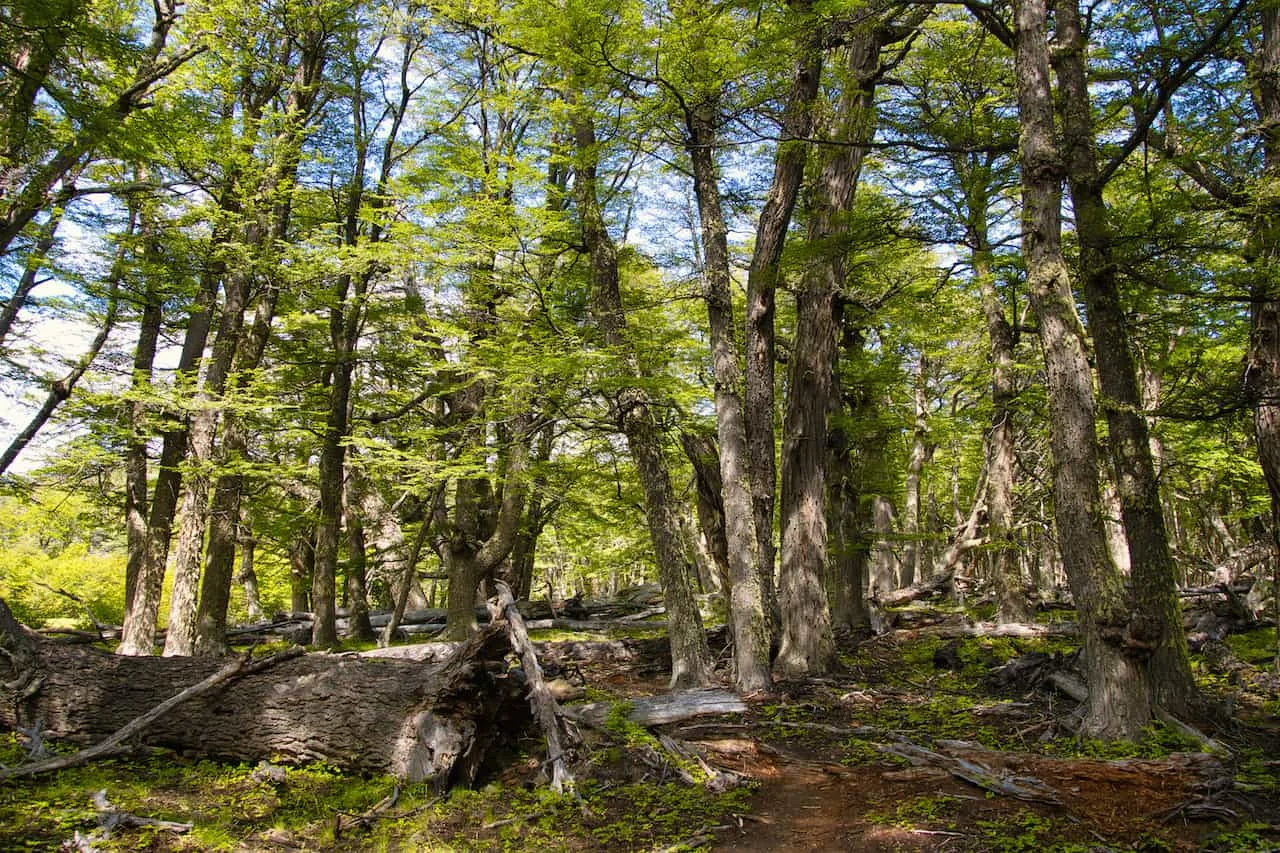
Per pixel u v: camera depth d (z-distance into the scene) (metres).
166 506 13.04
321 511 14.94
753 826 5.16
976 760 5.88
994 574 15.24
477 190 13.02
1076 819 4.91
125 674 6.62
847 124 9.80
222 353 12.73
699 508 11.87
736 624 9.41
